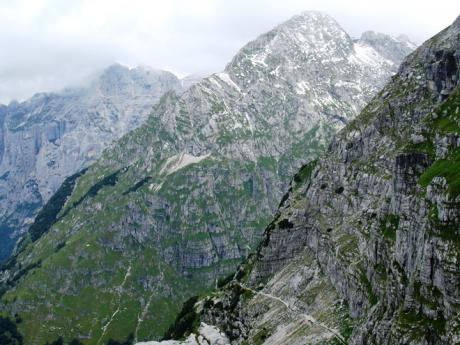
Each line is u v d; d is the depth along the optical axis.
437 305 119.00
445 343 111.62
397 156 169.88
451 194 123.06
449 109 170.25
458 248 116.62
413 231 139.38
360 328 160.75
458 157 141.12
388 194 180.38
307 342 192.50
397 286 142.12
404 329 124.44
